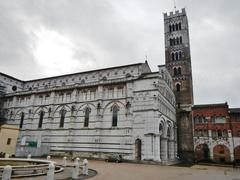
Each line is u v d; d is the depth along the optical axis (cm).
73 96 6681
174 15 9006
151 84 5609
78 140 6169
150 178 2572
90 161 5228
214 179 2678
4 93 8294
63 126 6575
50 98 7100
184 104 7681
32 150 6059
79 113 6475
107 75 6956
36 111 7300
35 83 8625
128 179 2414
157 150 5078
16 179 2148
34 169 2594
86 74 7431
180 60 8231
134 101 5700
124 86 6041
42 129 6888
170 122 6619
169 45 8694
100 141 5816
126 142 5459
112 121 5888
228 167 5409
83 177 2480
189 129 7356
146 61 6938
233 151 6494
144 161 5056
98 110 6088
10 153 5959
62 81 7875
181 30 8656
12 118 7762
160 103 5709
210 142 6906
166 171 3541
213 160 6694
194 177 2848
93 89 6475
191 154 7056
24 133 7212
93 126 6072
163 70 6512
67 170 3122
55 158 5978
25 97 7788
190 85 7944
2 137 5825
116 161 5138
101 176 2595
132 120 5572
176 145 7088
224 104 7062
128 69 6631
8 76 8525
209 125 7069
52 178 2039
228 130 6738
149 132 5234
